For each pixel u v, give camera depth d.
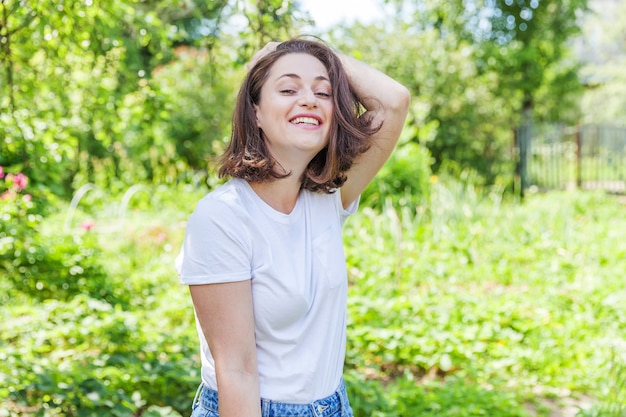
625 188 14.11
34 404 3.67
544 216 9.88
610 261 7.54
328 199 1.95
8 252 5.97
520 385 4.50
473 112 14.90
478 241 8.27
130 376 3.94
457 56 15.18
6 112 4.46
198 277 1.70
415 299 5.88
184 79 13.75
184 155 13.77
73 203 9.61
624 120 23.91
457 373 4.58
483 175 14.76
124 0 4.31
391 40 14.79
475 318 5.49
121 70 4.56
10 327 5.09
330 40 4.50
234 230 1.71
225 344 1.72
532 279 7.00
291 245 1.78
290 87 1.79
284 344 1.77
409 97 2.04
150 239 8.62
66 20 4.05
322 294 1.81
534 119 18.88
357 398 3.82
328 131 1.83
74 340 4.89
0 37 3.89
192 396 3.91
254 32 3.55
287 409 1.77
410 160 10.45
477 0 17.52
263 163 1.75
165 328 5.64
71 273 6.27
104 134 5.18
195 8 4.31
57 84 4.56
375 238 8.30
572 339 5.24
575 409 4.28
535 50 17.06
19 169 5.40
